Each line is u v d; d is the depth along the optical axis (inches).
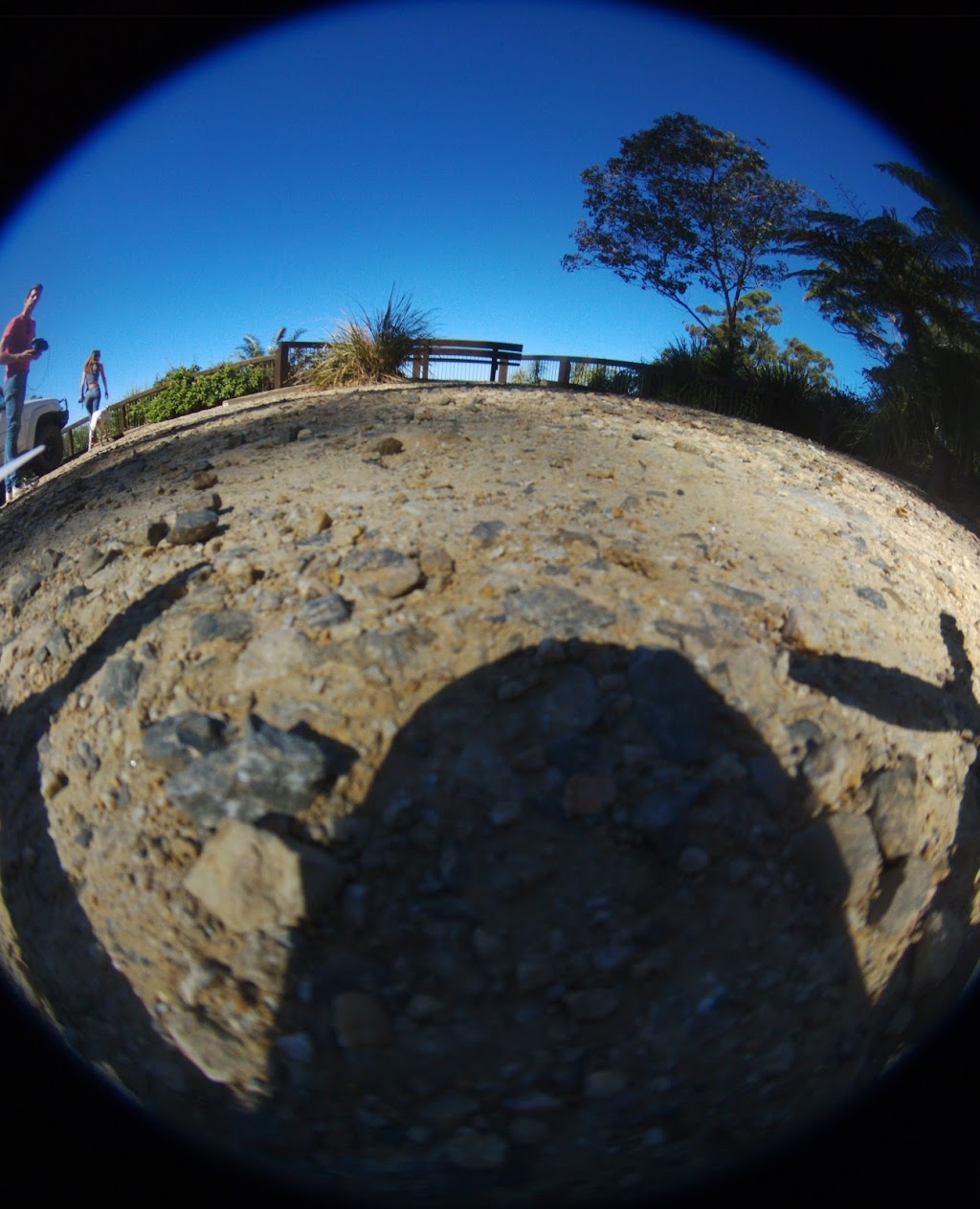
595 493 121.3
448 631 86.0
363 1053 67.7
